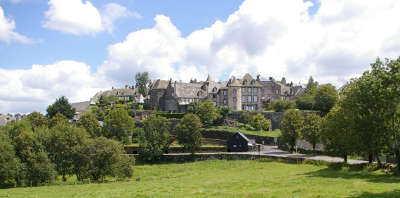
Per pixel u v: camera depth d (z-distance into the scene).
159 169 73.00
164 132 85.94
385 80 40.38
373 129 41.19
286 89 154.25
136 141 100.62
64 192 38.38
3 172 53.69
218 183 37.62
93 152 59.38
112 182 55.88
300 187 31.19
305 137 75.38
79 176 60.03
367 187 29.44
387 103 39.91
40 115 101.88
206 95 130.12
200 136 85.56
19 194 37.78
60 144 60.62
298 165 58.81
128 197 29.33
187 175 60.41
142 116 120.44
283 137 78.38
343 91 47.25
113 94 167.88
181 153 86.94
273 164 62.81
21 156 59.19
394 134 40.47
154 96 139.38
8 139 61.03
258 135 93.81
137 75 177.88
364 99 42.09
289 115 78.56
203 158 79.81
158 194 30.39
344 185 31.52
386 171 40.94
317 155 71.25
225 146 88.31
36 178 54.66
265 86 149.38
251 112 110.44
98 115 121.62
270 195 26.97
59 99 125.88
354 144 44.59
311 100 114.75
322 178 37.78
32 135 61.31
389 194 25.45
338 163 52.69
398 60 39.69
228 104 121.94
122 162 61.28
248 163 68.12
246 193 28.31
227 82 139.75
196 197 27.69
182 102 126.25
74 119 129.38
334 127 50.56
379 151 43.12
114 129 91.38
